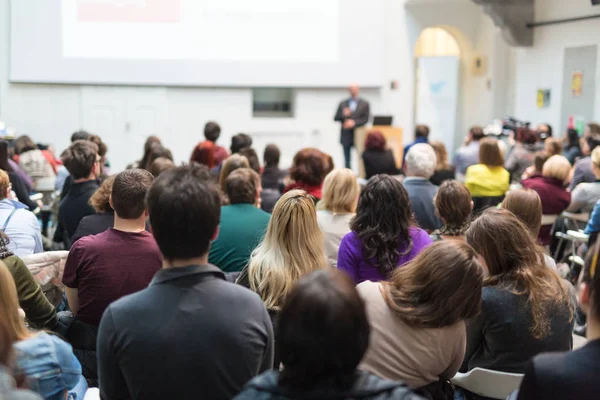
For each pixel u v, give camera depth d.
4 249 2.47
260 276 2.51
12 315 1.70
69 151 4.20
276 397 1.20
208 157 6.18
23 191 5.03
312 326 1.17
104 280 2.45
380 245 2.70
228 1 11.01
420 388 2.03
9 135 7.98
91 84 10.89
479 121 12.62
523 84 10.84
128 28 10.80
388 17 11.78
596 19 8.89
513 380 2.20
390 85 11.86
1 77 10.66
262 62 11.20
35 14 10.57
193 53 11.00
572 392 1.38
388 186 2.74
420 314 1.96
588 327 1.44
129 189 2.48
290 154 11.63
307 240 2.53
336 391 1.19
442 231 3.41
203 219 1.61
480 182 5.40
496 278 2.34
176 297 1.59
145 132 11.12
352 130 10.63
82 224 3.16
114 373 1.62
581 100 9.27
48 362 1.72
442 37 13.44
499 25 10.42
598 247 1.45
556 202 5.15
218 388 1.59
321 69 11.34
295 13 11.20
